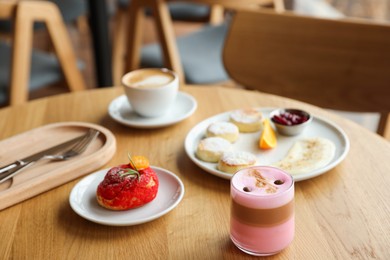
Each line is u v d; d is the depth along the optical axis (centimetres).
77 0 214
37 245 67
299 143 85
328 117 95
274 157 83
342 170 79
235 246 66
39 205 74
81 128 92
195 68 165
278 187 63
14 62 154
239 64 125
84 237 68
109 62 202
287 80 120
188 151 84
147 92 93
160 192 75
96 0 190
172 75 100
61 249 66
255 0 154
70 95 108
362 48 111
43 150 87
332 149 82
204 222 70
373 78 111
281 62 120
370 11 221
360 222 69
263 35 122
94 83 260
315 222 69
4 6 149
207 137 88
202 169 81
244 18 124
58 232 69
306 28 117
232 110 99
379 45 110
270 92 123
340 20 114
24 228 70
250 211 62
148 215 70
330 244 65
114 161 85
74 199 73
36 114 100
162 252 65
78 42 320
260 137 87
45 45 304
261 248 63
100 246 66
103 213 71
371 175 78
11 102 157
